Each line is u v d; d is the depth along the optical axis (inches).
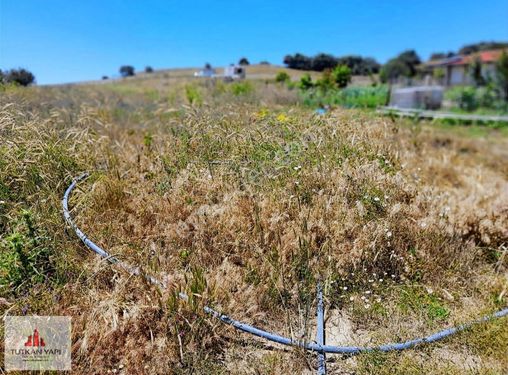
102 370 83.6
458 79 1166.3
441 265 123.6
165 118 261.7
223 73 716.7
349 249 117.3
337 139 163.2
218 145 156.0
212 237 117.6
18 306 92.9
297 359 88.5
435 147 308.7
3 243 107.5
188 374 84.0
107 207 131.3
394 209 125.3
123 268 102.1
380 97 568.7
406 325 101.5
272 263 109.3
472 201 176.2
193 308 91.8
